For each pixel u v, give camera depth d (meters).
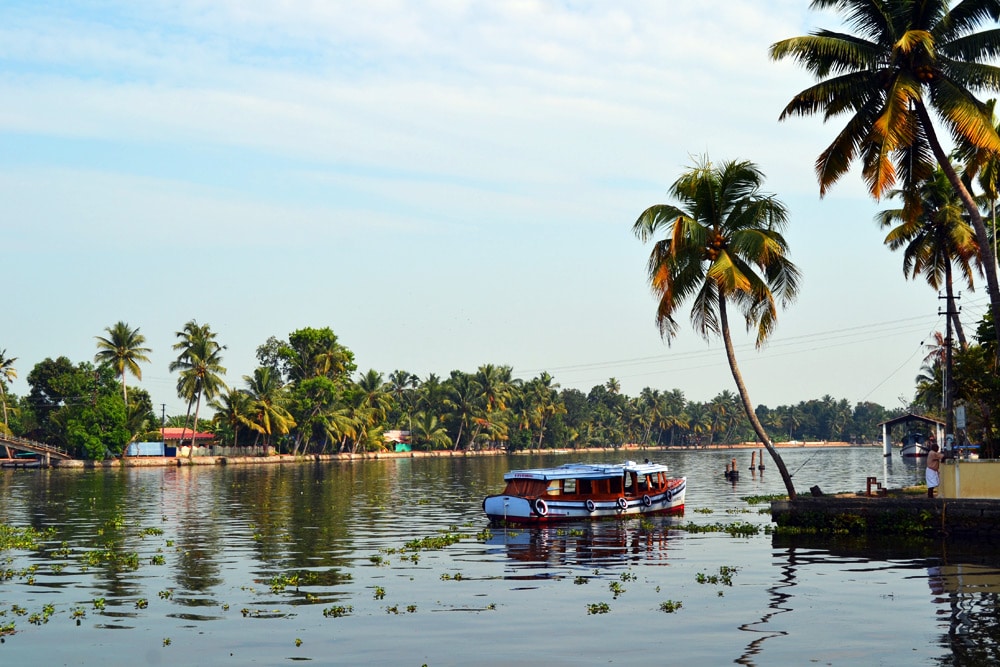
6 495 64.25
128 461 119.44
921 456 126.56
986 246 32.06
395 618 21.39
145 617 21.72
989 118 32.62
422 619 21.25
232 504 55.81
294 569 28.81
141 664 17.80
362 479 87.44
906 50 30.41
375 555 32.00
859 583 24.89
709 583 25.45
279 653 18.41
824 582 25.16
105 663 17.91
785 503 37.28
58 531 40.06
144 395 135.38
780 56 33.69
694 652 18.03
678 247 38.19
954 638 18.66
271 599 23.78
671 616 21.27
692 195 39.84
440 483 80.00
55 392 128.50
